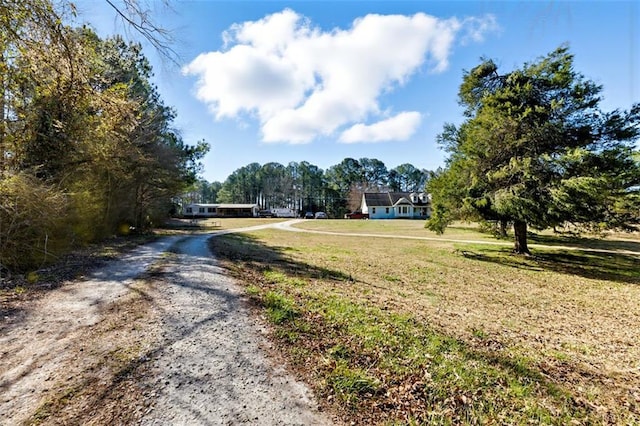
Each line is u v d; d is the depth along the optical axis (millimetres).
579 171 11680
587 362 4023
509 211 12359
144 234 18391
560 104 12266
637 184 12062
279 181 73750
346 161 75875
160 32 5395
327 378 2857
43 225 7297
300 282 6797
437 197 14914
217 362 3082
